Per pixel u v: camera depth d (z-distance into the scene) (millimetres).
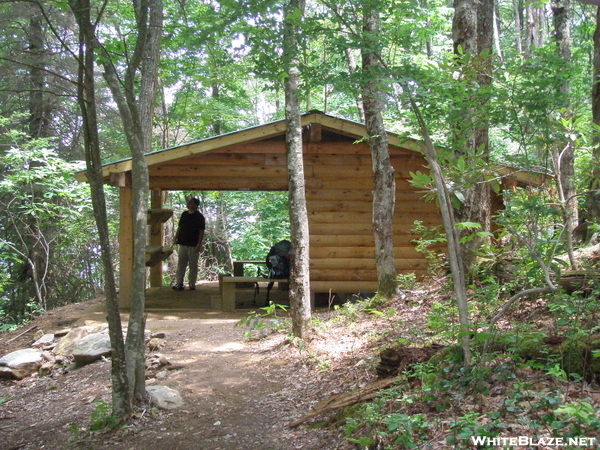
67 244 15008
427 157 4500
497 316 4086
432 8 14070
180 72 13695
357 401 4797
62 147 14375
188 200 12477
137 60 5352
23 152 11750
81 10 4828
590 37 11211
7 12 9258
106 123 14867
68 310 10773
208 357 7246
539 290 4016
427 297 8070
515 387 3676
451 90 4531
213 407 5590
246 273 20500
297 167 7527
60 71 12828
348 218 10547
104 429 5180
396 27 5090
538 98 4434
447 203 4406
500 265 6902
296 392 5781
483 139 6668
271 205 19969
